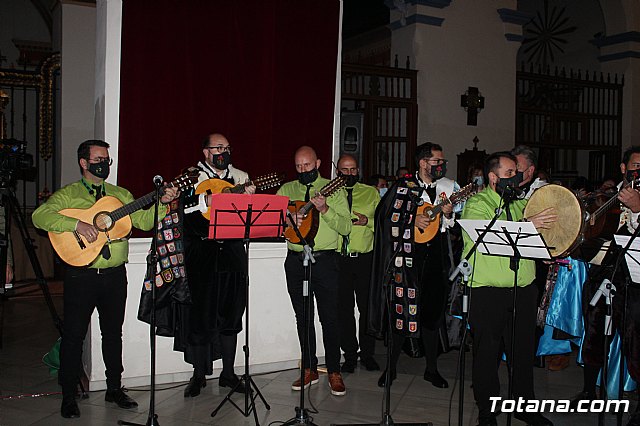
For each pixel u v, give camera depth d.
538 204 3.45
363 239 4.79
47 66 9.54
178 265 3.96
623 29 10.98
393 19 9.57
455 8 9.48
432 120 9.36
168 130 4.47
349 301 4.83
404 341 4.58
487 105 9.78
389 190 4.34
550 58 13.09
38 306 7.60
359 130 8.54
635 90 11.00
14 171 4.62
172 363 4.57
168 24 4.45
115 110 4.40
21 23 11.05
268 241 4.80
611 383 3.98
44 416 3.89
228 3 4.65
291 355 4.92
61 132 8.63
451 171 9.52
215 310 4.11
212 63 4.60
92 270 3.81
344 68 8.77
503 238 3.11
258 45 4.77
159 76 4.43
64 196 3.80
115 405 4.08
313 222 4.01
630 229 3.68
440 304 4.34
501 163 3.46
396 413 3.99
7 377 4.76
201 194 3.85
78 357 3.88
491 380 3.56
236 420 3.83
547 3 12.96
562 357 4.98
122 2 4.31
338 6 5.12
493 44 9.81
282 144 4.90
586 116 10.73
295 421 3.63
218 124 4.64
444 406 4.13
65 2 8.55
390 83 9.41
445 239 4.34
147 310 4.01
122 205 3.85
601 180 10.47
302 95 4.98
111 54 4.37
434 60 9.36
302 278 4.22
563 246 3.33
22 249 8.91
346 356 4.88
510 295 3.54
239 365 4.74
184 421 3.81
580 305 4.22
